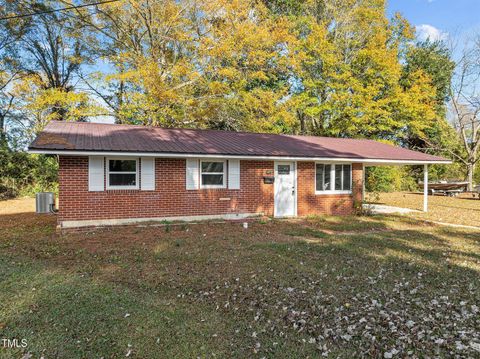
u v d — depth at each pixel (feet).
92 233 31.32
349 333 13.00
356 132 78.89
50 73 84.99
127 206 35.91
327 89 76.38
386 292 17.10
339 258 23.56
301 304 15.64
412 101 73.72
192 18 68.33
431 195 83.56
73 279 18.39
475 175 97.25
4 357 11.11
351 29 78.95
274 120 71.61
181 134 45.68
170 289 17.51
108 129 43.01
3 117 77.97
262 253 24.53
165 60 69.92
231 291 17.20
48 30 80.64
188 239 29.14
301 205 45.70
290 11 83.41
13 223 37.78
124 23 69.46
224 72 63.82
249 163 42.47
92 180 34.35
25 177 67.10
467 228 37.70
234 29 64.75
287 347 12.12
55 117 70.33
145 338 12.51
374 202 65.36
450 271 20.77
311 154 43.24
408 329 13.32
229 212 41.24
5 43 75.36
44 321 13.50
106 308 14.79
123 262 21.99
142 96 63.31
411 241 30.01
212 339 12.57
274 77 71.56
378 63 71.51
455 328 13.41
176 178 38.24
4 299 15.48
